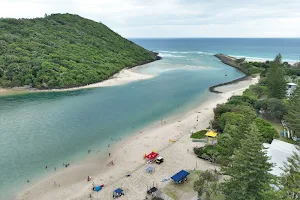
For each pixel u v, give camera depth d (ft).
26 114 208.74
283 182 70.85
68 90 289.74
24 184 113.70
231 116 159.63
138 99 251.60
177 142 154.20
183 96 262.26
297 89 188.44
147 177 116.98
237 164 75.92
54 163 132.36
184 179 113.19
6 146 151.12
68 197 103.55
